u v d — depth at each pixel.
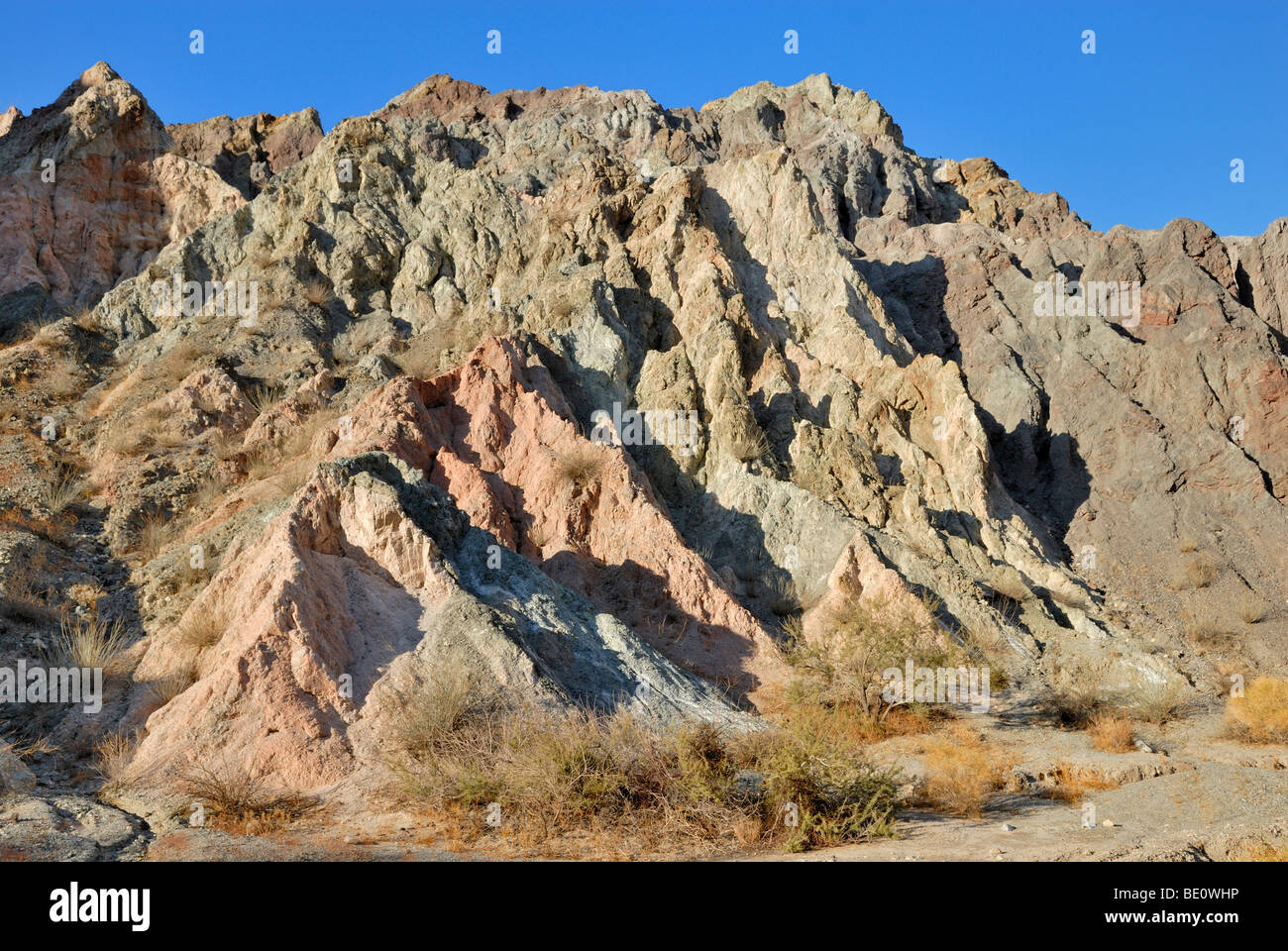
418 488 16.61
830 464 22.50
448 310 29.00
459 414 21.77
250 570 14.85
